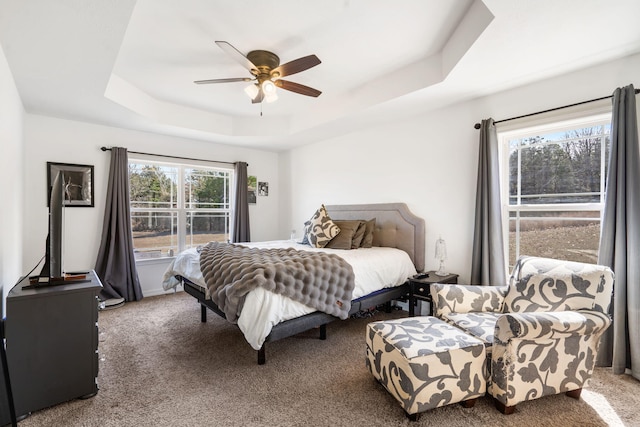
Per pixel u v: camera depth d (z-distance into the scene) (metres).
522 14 1.74
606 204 2.20
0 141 2.06
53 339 1.79
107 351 2.49
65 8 1.67
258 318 2.10
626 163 2.11
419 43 2.47
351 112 3.44
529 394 1.71
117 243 3.85
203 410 1.76
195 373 2.16
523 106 2.73
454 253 3.23
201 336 2.80
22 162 3.15
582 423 1.64
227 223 5.10
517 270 2.27
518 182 2.90
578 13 1.72
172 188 4.52
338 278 2.53
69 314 1.84
